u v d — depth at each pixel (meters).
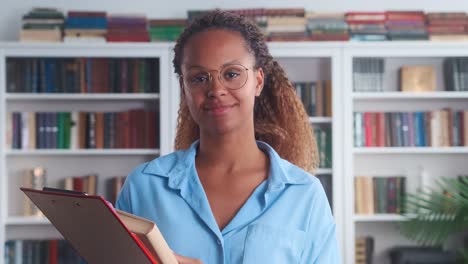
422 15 3.73
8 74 3.73
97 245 1.00
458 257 3.70
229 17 1.12
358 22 3.72
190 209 1.14
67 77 3.76
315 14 3.72
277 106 1.44
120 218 0.90
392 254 3.83
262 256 1.09
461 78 3.78
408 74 3.80
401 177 3.82
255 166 1.17
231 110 1.09
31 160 3.86
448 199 3.24
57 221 1.04
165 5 3.89
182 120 1.43
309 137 1.46
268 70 1.40
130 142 3.80
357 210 3.80
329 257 1.16
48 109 3.87
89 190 3.80
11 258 3.77
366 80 3.76
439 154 3.93
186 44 1.11
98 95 3.74
